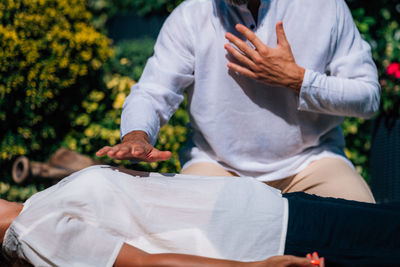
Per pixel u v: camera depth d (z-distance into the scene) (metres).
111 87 4.36
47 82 4.03
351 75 2.07
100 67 4.47
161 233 1.62
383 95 3.57
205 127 2.15
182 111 4.28
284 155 2.16
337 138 2.23
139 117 1.99
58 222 1.57
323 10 2.06
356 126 4.22
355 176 2.14
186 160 2.31
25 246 1.56
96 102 4.32
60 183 1.74
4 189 4.12
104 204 1.62
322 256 1.61
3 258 1.69
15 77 3.99
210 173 2.17
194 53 2.14
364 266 1.58
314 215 1.66
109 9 6.29
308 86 1.96
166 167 4.03
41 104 4.15
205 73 2.13
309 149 2.19
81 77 4.32
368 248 1.61
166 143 4.06
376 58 4.45
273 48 1.98
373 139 3.49
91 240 1.55
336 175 2.12
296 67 1.97
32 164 3.29
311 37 2.06
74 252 1.55
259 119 2.10
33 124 4.19
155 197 1.66
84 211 1.61
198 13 2.12
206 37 2.11
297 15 2.06
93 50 4.36
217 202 1.66
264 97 2.08
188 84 2.20
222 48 2.09
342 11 2.09
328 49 2.08
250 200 1.67
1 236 1.72
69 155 3.23
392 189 3.35
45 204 1.60
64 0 4.25
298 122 2.10
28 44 4.00
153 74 2.16
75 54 4.23
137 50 5.25
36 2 4.10
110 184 1.65
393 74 3.59
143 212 1.63
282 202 1.69
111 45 5.88
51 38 4.09
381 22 4.64
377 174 3.44
